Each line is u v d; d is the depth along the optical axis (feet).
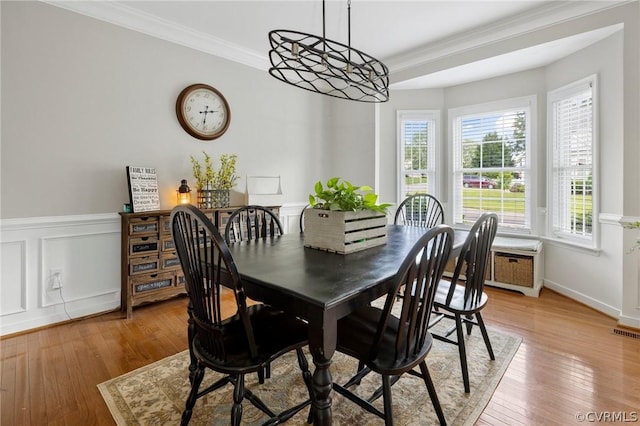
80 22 8.60
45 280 8.30
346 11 9.29
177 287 9.68
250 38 11.01
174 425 4.94
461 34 10.77
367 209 6.08
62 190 8.46
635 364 6.51
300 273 4.54
